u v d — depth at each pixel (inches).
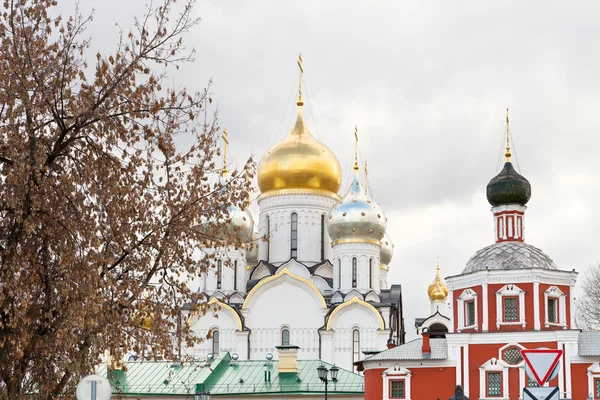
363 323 4456.2
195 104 1555.1
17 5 1445.6
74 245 1444.4
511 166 3553.2
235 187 1616.6
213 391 3400.6
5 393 1432.1
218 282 4638.3
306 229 4854.8
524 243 3442.4
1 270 1408.7
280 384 3435.0
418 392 3262.8
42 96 1428.4
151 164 1541.6
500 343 3235.7
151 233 1535.4
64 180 1469.0
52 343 1428.4
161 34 1504.7
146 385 3410.4
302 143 4958.2
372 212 4628.4
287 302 4539.9
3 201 1402.6
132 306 1520.7
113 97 1481.3
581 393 3117.6
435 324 5118.1
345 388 3410.4
